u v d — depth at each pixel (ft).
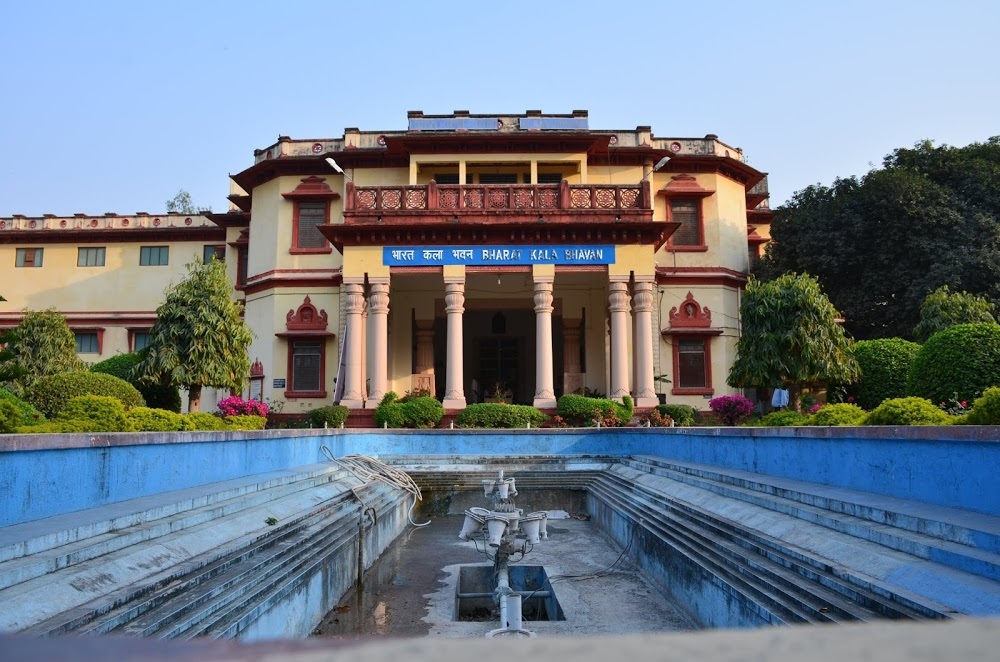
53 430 32.35
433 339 87.35
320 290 87.71
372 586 32.63
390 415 67.00
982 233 82.79
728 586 21.40
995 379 40.52
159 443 24.89
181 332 60.80
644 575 33.91
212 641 2.32
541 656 2.13
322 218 89.25
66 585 14.71
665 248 88.17
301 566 24.09
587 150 81.76
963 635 2.19
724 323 87.15
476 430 58.59
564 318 87.10
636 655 2.16
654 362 85.81
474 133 79.87
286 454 38.50
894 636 2.20
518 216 73.05
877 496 22.25
